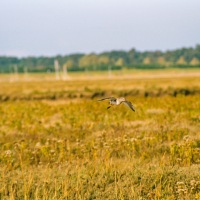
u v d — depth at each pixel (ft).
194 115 156.46
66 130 143.23
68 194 75.97
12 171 92.38
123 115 166.40
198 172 85.20
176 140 118.62
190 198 73.36
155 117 155.84
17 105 238.27
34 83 498.28
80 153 105.29
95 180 82.84
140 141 110.52
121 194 74.84
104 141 117.60
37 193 76.48
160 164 90.33
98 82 429.79
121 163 94.79
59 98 291.17
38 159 105.50
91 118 160.97
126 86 318.45
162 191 76.64
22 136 137.59
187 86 292.20
